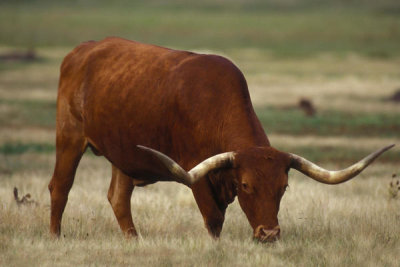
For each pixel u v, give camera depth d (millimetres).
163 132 25609
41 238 26531
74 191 38688
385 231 27375
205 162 21750
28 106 101125
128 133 26625
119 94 26891
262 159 21875
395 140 74625
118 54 28047
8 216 29891
